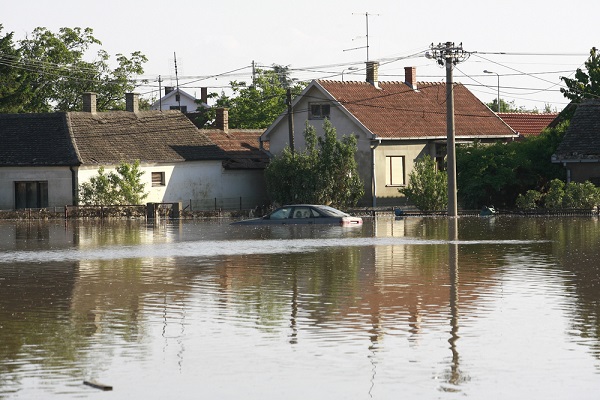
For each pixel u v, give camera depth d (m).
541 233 68.06
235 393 22.86
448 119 95.56
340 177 105.75
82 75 164.88
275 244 61.50
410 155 117.56
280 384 23.55
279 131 122.81
